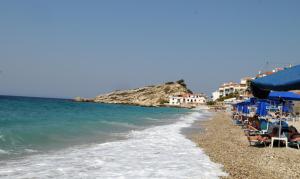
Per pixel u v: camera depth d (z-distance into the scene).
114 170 11.28
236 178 10.62
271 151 15.98
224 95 151.12
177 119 48.75
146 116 53.91
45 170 10.79
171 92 183.00
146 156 14.16
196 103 156.00
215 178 10.58
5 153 13.09
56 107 67.75
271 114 32.88
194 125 36.22
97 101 187.00
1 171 10.27
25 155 13.07
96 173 10.76
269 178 10.70
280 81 8.28
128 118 44.09
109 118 40.56
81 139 18.89
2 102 73.12
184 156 14.45
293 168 12.25
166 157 14.07
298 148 16.94
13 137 16.89
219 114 77.25
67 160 12.59
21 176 9.86
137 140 19.66
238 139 21.70
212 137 22.80
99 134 21.94
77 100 191.25
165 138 21.33
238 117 40.91
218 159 13.81
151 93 184.62
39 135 18.64
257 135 18.88
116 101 181.88
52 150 14.66
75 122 29.67
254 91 12.02
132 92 191.12
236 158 14.08
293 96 21.48
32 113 41.22
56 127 23.50
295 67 9.26
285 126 18.08
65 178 9.96
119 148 16.11
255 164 12.85
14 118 30.92
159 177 10.55
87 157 13.38
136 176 10.56
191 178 10.52
